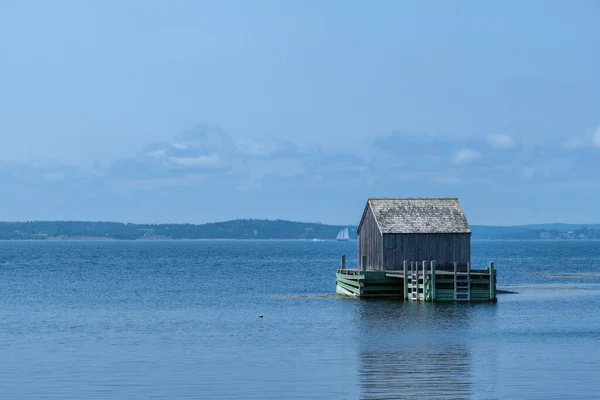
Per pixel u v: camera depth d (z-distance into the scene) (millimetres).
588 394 72250
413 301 145625
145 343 101688
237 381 78188
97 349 97188
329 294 169875
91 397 72562
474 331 109750
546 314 128875
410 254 154875
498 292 173875
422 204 159625
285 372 82062
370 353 92500
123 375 81375
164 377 80312
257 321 122812
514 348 95438
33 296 170750
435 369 82938
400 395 72125
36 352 95188
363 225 163750
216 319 126312
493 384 76000
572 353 91875
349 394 72688
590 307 140125
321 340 102562
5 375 81750
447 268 155750
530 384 75938
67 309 143875
